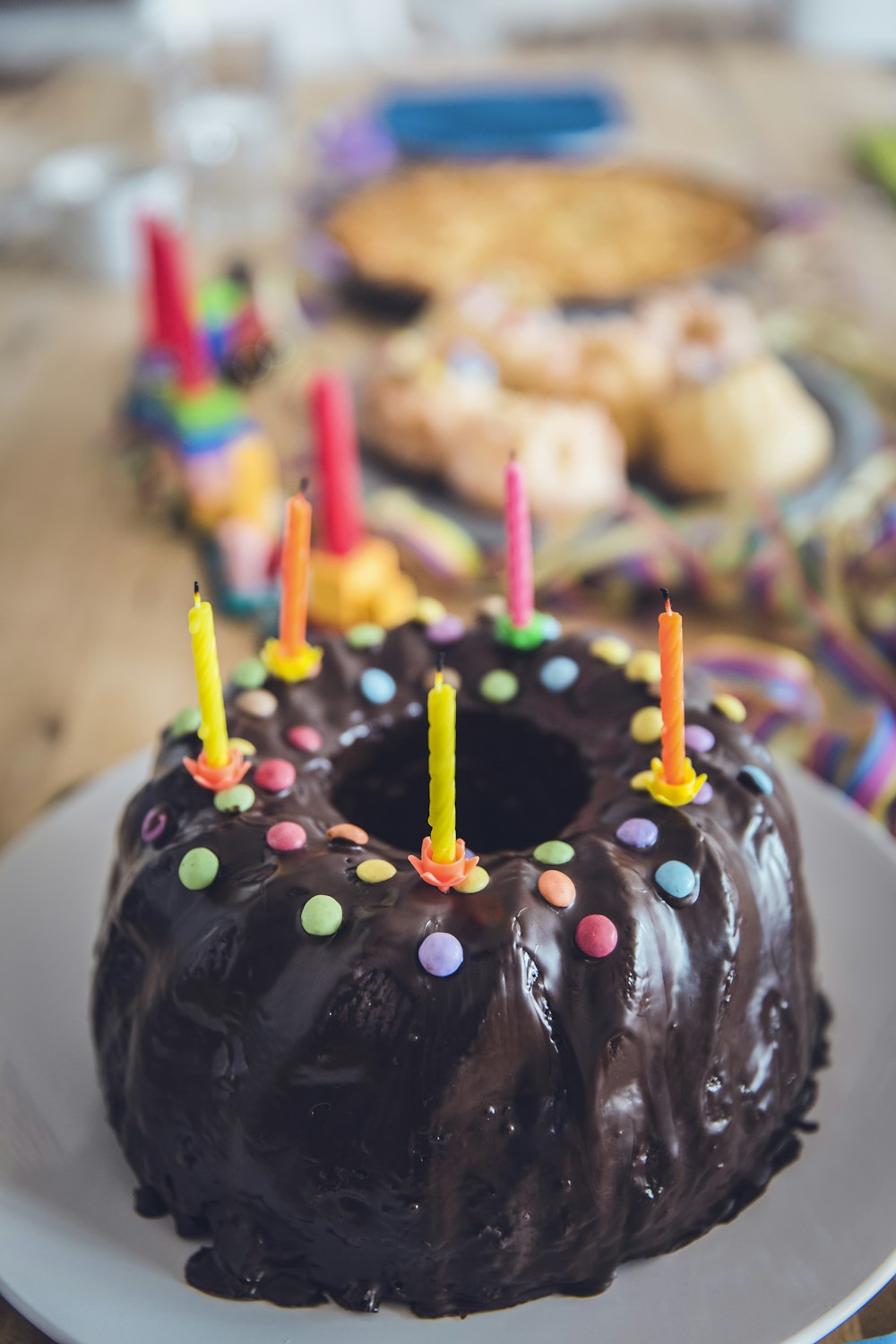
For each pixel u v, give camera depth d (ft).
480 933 1.70
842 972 2.02
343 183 4.68
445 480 3.06
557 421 2.98
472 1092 1.67
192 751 1.94
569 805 1.97
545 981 1.70
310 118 5.34
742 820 1.85
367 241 4.17
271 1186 1.73
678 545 2.82
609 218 4.27
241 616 2.85
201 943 1.75
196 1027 1.75
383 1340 1.70
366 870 1.76
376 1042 1.68
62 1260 1.75
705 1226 1.79
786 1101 1.86
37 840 2.20
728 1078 1.78
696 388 3.05
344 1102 1.69
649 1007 1.71
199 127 4.70
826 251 4.17
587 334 3.29
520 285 3.68
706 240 4.07
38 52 6.17
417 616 2.12
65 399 3.64
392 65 5.93
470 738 2.02
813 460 3.05
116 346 3.89
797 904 1.89
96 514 3.19
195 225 4.48
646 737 1.92
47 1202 1.81
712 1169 1.77
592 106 5.00
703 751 1.91
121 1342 1.68
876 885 2.11
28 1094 1.91
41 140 5.21
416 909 1.72
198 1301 1.73
